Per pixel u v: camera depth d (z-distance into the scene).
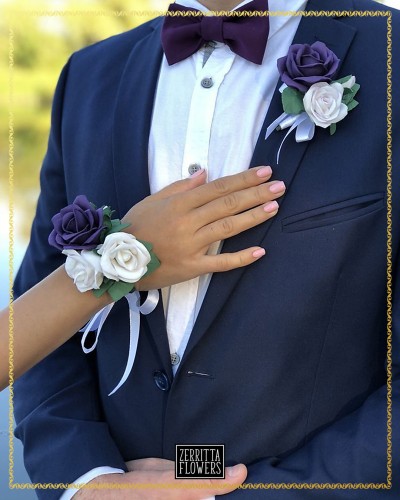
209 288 0.93
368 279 0.91
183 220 0.89
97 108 1.11
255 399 0.93
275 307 0.91
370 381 0.96
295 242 0.90
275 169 0.92
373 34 0.95
